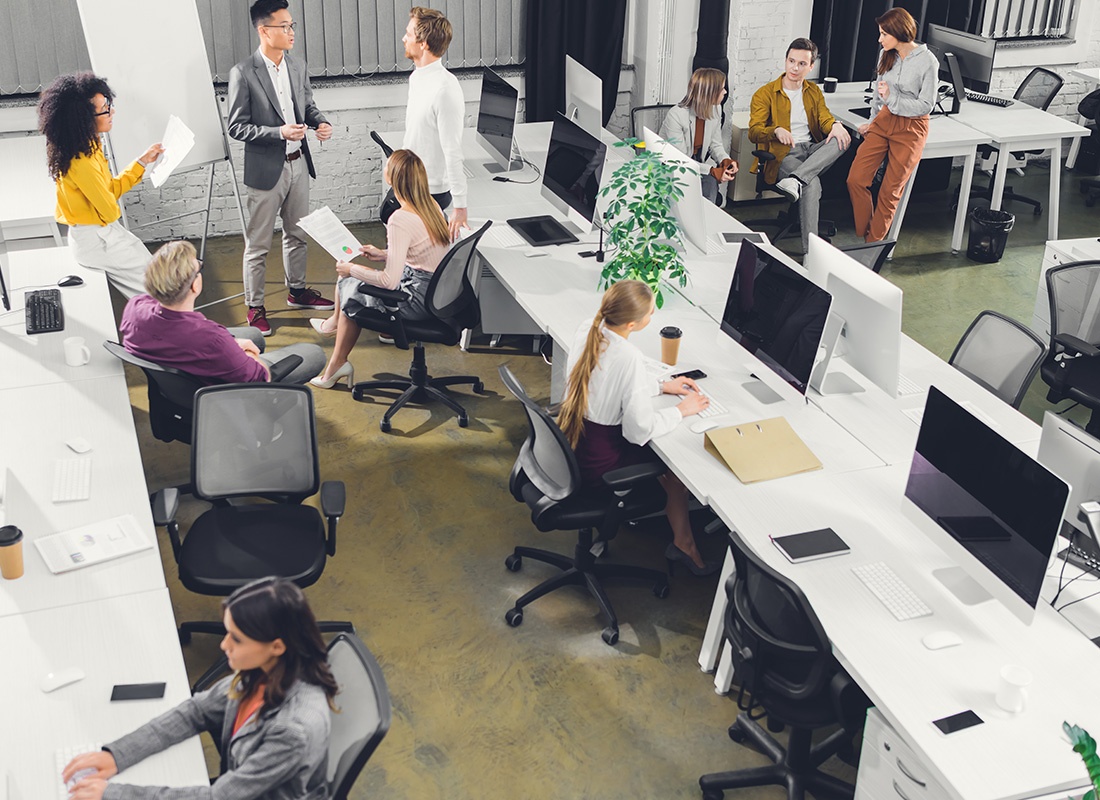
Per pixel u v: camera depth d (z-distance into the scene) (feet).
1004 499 9.81
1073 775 8.46
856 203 23.09
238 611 7.64
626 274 15.31
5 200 18.12
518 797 10.94
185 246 13.10
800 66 22.36
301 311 20.29
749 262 13.70
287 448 12.15
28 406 13.05
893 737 9.33
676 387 13.50
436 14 17.56
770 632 10.13
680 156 15.94
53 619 9.78
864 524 11.35
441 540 14.58
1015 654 9.67
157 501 11.41
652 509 12.93
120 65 18.48
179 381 13.33
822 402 13.53
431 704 12.02
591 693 12.23
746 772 10.91
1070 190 27.17
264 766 7.69
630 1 24.67
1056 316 15.92
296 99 18.88
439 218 16.21
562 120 17.63
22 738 8.59
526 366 18.81
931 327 20.30
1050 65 28.43
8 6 19.90
